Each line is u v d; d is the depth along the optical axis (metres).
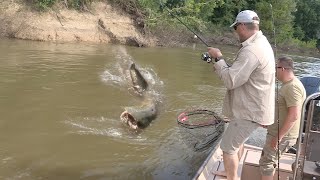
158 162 4.12
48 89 6.23
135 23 14.14
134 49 12.61
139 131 4.93
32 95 5.84
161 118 5.51
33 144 4.24
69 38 12.39
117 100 6.04
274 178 3.12
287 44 22.84
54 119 5.00
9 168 3.68
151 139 4.71
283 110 2.79
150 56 11.27
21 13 12.04
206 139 4.75
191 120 5.43
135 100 6.16
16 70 7.26
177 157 4.28
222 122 5.15
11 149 4.07
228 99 2.62
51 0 12.59
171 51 13.12
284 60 2.76
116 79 7.39
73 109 5.43
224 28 20.11
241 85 2.51
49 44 11.20
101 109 5.54
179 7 16.08
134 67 7.67
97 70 8.02
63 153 4.10
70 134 4.60
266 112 2.51
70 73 7.49
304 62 15.71
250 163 3.15
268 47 2.50
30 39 11.73
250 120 2.52
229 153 2.63
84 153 4.15
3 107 5.22
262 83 2.48
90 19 13.19
